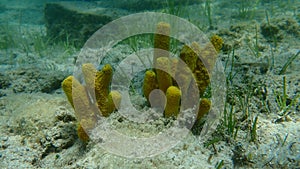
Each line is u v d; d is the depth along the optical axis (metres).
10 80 0.87
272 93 0.61
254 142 0.48
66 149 0.50
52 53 1.42
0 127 0.55
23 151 0.50
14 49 1.52
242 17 1.43
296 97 0.57
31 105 0.60
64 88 0.46
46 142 0.50
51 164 0.47
